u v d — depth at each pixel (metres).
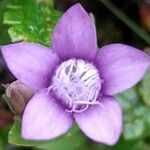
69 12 0.09
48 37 0.12
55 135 0.09
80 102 0.10
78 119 0.09
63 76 0.10
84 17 0.09
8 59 0.09
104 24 0.14
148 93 0.13
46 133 0.09
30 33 0.12
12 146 0.12
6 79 0.12
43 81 0.10
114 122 0.09
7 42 0.12
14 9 0.12
